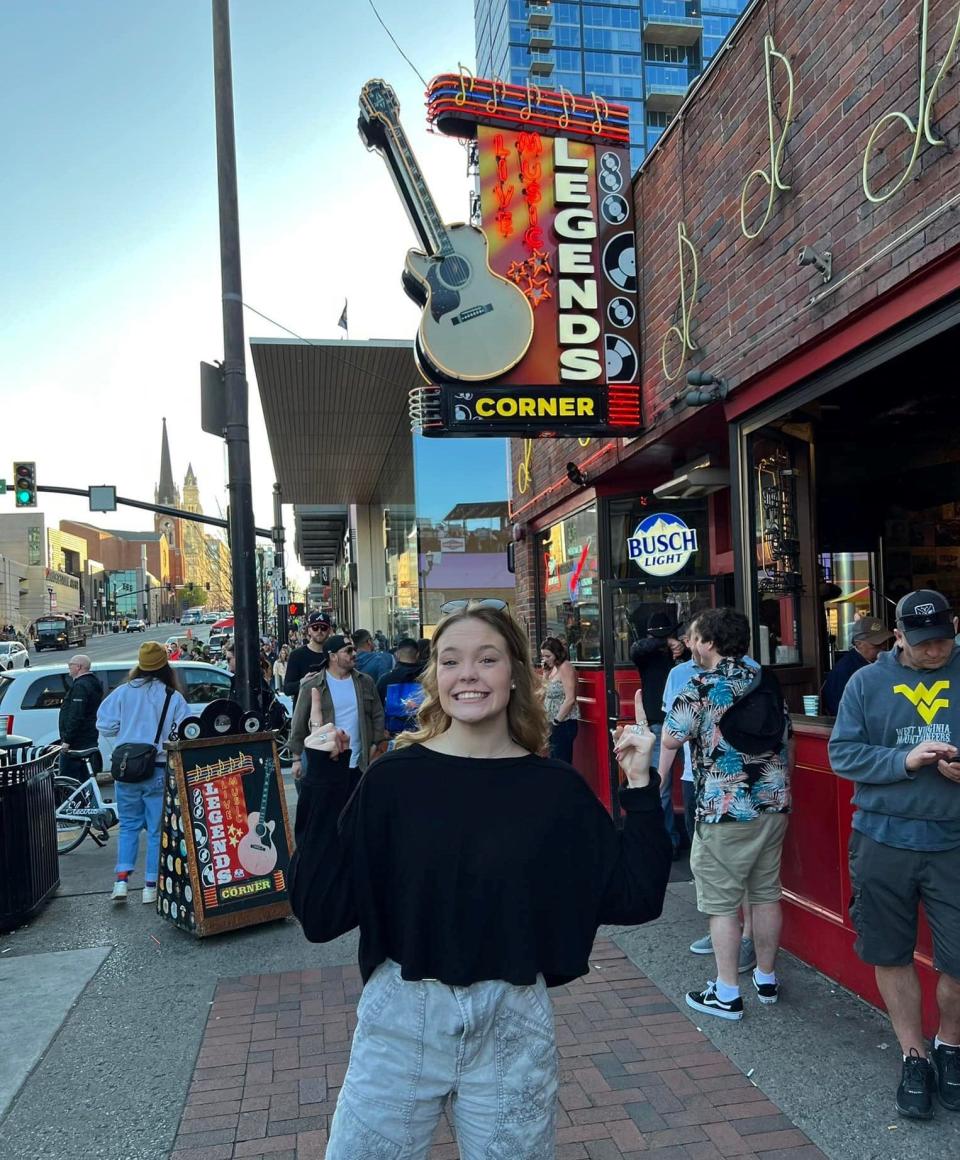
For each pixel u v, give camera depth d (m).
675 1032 3.76
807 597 5.55
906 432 6.28
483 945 1.83
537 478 9.95
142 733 6.13
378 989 1.88
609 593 7.60
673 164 5.78
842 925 4.16
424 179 6.10
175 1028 3.96
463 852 1.85
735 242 5.00
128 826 6.10
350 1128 1.82
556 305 6.20
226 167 9.23
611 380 6.29
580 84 79.44
